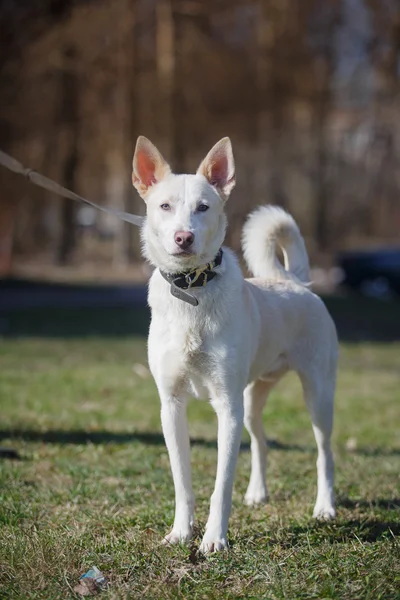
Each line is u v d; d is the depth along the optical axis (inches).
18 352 528.7
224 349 187.3
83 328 670.5
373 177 1459.2
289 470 264.8
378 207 1486.2
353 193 1475.1
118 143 1164.5
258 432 233.1
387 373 485.7
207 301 187.2
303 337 222.8
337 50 1226.6
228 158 198.1
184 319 187.3
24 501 217.9
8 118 1093.8
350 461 282.0
